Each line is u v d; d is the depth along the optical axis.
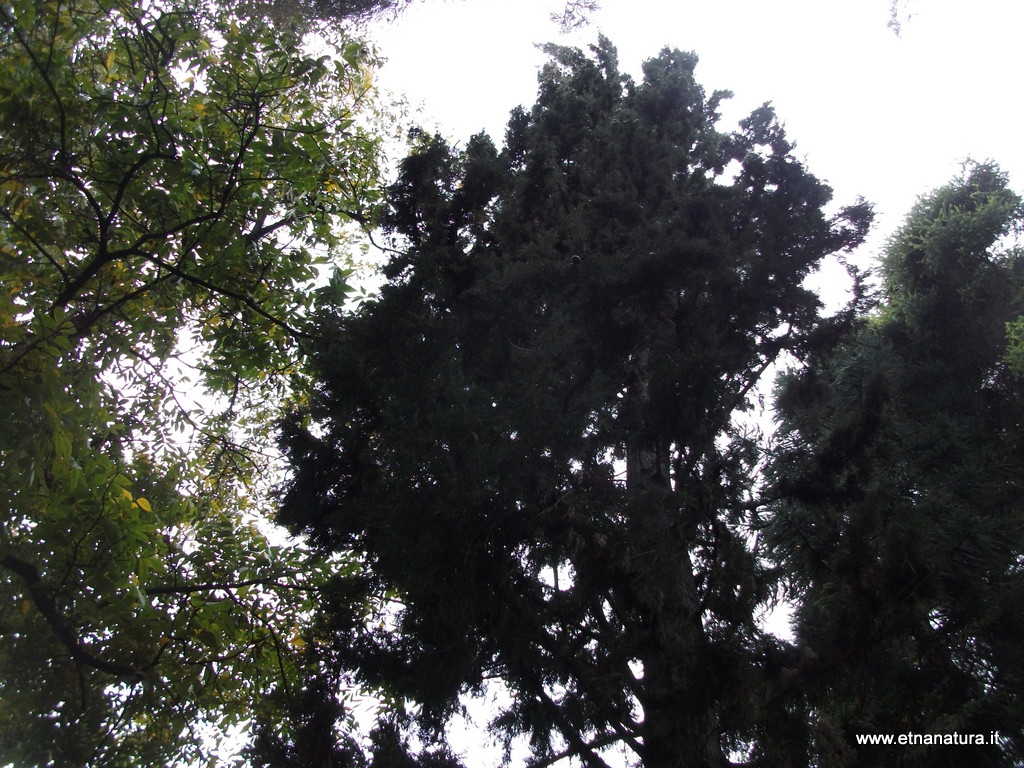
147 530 6.89
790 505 7.75
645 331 8.28
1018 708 6.81
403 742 7.20
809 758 6.50
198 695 8.54
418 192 9.87
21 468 6.07
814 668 6.68
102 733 8.10
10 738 7.50
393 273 9.36
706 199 9.20
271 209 10.09
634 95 11.45
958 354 12.91
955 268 13.57
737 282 8.55
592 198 9.51
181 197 9.16
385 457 7.35
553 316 7.68
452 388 6.98
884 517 7.05
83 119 8.23
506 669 7.48
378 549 7.14
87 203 9.38
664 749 6.57
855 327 8.91
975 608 7.21
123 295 9.95
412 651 7.45
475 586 6.66
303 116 10.49
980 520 7.36
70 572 6.89
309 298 10.96
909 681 7.02
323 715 7.29
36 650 7.69
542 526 6.68
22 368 5.95
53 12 7.82
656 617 6.83
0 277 7.20
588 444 6.93
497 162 9.61
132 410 10.37
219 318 11.67
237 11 9.52
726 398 8.12
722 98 11.80
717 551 7.14
